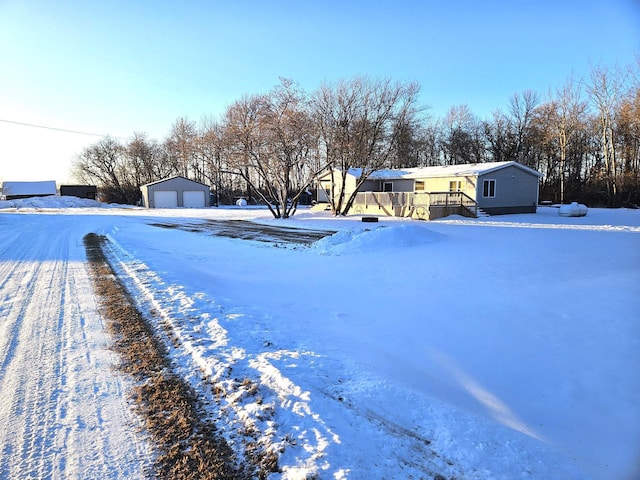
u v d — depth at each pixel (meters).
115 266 8.63
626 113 33.38
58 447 2.68
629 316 5.44
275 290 7.16
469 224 19.77
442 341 4.73
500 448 2.70
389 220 23.03
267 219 24.22
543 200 40.84
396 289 7.16
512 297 6.45
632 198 33.41
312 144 24.44
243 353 4.10
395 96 24.47
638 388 3.57
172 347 4.31
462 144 48.38
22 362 3.93
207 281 7.57
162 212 32.94
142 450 2.66
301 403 3.15
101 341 4.47
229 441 2.75
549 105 39.50
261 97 23.94
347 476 2.37
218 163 41.31
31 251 10.77
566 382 3.73
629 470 2.54
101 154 58.56
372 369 3.92
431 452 2.64
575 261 9.35
